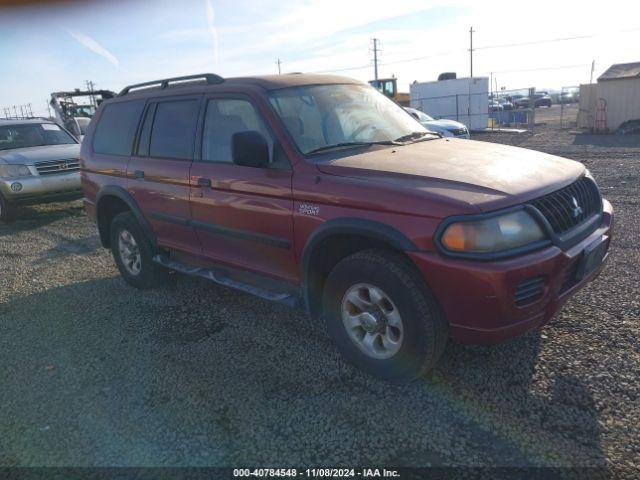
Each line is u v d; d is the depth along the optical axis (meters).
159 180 4.60
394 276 3.03
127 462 2.76
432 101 27.17
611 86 20.22
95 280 5.75
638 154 12.94
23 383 3.62
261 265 3.97
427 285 3.00
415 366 3.10
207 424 3.03
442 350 3.11
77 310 4.89
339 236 3.36
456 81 26.23
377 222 3.07
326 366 3.57
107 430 3.04
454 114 26.66
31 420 3.19
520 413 2.93
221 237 4.16
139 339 4.17
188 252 4.59
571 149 15.27
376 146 3.85
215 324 4.36
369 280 3.18
